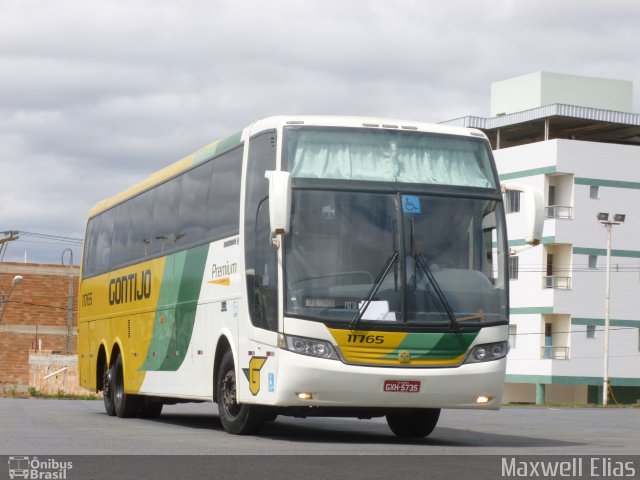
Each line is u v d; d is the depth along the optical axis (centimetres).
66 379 5622
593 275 7406
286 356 1410
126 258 2238
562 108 7344
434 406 1434
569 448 1441
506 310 1477
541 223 1488
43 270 7344
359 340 1410
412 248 1454
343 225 1448
